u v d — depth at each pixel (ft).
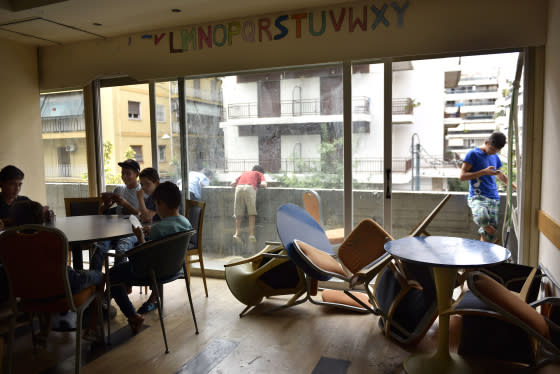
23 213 8.32
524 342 7.50
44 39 14.69
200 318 10.28
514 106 10.67
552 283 8.71
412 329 8.63
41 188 16.07
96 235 8.86
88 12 11.98
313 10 11.80
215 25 12.94
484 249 7.72
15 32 13.83
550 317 7.79
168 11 11.98
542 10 9.93
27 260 7.04
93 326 9.02
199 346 8.77
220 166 13.79
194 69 13.39
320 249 10.55
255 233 13.57
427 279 8.63
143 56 14.05
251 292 10.37
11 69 14.90
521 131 10.68
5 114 14.76
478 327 7.83
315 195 12.71
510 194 10.93
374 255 10.02
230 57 12.87
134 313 9.37
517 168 10.81
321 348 8.63
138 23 13.08
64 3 11.23
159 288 10.74
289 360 8.14
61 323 9.93
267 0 11.18
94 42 14.75
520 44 10.16
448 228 11.62
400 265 9.02
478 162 11.12
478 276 6.85
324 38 11.75
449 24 10.62
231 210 13.79
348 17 11.46
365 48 11.39
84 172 16.11
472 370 7.41
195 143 13.99
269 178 13.24
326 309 10.79
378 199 12.05
